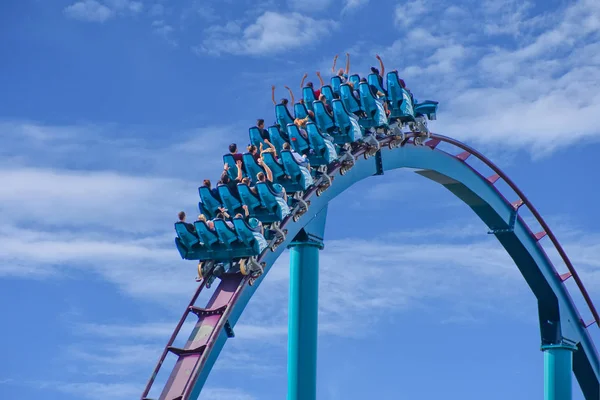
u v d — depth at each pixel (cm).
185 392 3191
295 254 3844
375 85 3978
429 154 4288
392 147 4084
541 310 4866
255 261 3447
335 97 3922
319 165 3741
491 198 4597
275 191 3512
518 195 4669
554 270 4862
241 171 3691
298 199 3634
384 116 3938
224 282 3488
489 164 4588
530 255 4734
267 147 3834
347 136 3803
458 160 4447
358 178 3966
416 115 4125
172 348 3312
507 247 4750
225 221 3391
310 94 3988
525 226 4741
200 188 3606
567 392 4809
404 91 4000
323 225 3888
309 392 3762
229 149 3728
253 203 3516
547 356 4844
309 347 3784
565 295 4906
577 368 5116
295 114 3931
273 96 3962
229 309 3356
